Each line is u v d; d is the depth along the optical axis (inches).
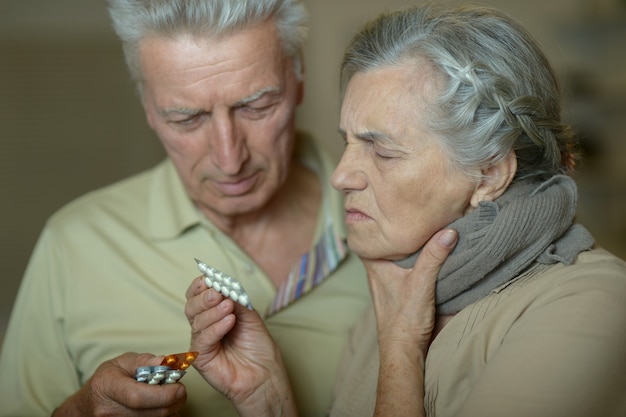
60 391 63.9
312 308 64.2
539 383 40.5
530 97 47.3
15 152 169.6
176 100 55.8
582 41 155.0
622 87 153.3
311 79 161.0
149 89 58.2
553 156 49.8
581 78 153.6
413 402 48.0
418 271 49.9
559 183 49.0
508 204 47.8
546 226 47.1
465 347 47.4
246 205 61.4
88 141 170.6
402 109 47.3
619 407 40.3
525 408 40.2
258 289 64.3
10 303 168.7
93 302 63.9
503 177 48.5
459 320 49.1
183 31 54.1
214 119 56.3
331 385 63.0
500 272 48.3
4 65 168.1
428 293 50.0
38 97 169.2
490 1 155.9
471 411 41.8
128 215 67.7
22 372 64.3
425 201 48.3
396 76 47.7
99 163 171.0
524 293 46.6
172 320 63.1
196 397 60.6
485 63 46.6
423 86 46.9
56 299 65.1
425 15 48.8
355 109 49.1
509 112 46.7
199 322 49.4
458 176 47.9
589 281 43.9
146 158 171.6
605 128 154.6
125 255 65.2
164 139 60.1
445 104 46.5
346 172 50.4
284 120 59.7
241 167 58.1
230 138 56.3
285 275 67.1
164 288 63.9
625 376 40.7
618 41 153.4
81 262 65.3
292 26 58.5
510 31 48.2
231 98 55.5
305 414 62.2
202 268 48.1
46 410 62.6
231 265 64.6
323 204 67.3
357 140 50.2
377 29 49.6
